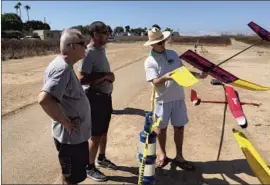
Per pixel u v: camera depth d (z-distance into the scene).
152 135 4.32
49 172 5.16
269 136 6.54
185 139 6.47
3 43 30.56
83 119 3.77
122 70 17.39
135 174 4.99
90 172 4.76
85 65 4.48
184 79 4.25
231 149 5.96
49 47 37.72
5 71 17.27
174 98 4.88
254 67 12.97
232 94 4.82
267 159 5.43
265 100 9.40
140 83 13.00
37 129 7.20
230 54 21.50
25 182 4.84
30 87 12.26
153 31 4.64
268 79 10.87
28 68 18.89
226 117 7.91
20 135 6.79
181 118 4.96
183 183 4.75
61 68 3.43
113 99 10.19
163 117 4.90
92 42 4.55
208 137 6.56
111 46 53.41
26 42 34.75
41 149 6.07
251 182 4.78
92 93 4.55
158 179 4.85
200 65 4.77
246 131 6.86
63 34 3.51
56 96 3.41
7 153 5.87
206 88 11.46
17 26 68.88
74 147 3.75
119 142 6.36
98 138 4.66
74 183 3.87
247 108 8.58
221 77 4.84
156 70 4.75
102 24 4.48
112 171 5.08
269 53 13.33
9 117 8.11
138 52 34.28
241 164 5.36
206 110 8.55
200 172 5.09
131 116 8.21
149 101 9.81
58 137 3.75
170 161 5.40
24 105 9.28
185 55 4.66
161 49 4.74
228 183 4.76
